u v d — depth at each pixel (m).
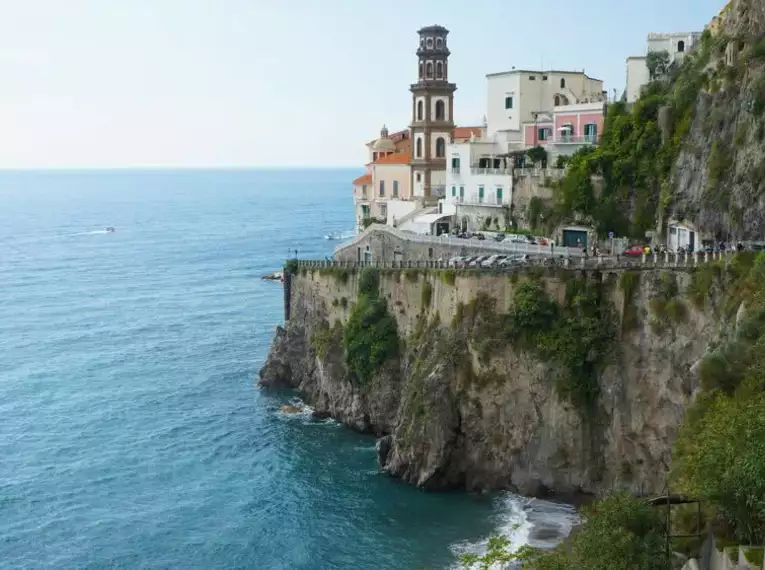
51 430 100.94
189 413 105.62
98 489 85.19
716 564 45.16
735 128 79.69
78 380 121.06
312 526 76.62
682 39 118.88
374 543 73.25
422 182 136.88
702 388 61.50
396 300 96.50
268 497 82.38
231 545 74.12
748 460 43.28
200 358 132.00
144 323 159.50
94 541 75.31
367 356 96.81
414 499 80.81
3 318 165.88
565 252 94.25
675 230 87.75
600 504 51.09
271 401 109.38
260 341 142.75
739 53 81.75
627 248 94.88
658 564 46.16
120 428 101.19
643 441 74.38
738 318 62.00
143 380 120.38
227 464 90.25
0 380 121.38
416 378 86.94
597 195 100.31
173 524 78.00
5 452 94.44
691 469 52.88
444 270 88.94
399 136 169.38
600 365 77.12
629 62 117.62
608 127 104.75
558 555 51.00
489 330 82.44
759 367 53.09
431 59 135.50
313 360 108.56
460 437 82.94
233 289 198.75
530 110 128.50
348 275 103.94
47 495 83.94
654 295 73.81
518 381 81.00
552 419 79.00
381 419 95.50
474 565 67.81
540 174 109.31
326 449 92.94
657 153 93.38
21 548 74.38
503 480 81.56
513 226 113.25
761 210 73.69
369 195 157.38
